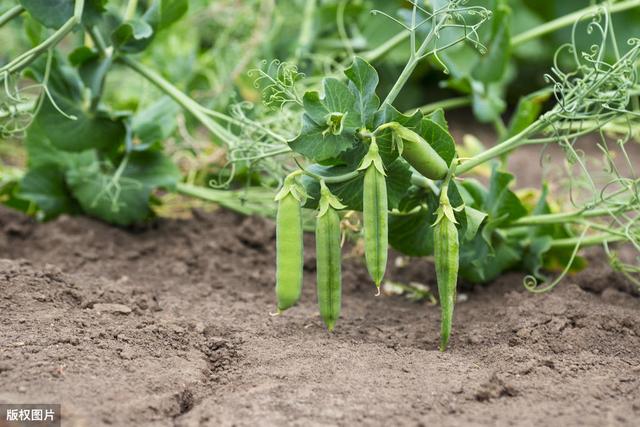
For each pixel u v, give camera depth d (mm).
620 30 8609
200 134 7895
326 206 3725
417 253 4699
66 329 3967
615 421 3227
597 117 4367
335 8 7008
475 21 5645
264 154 4574
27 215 6039
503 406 3418
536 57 9453
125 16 5098
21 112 5266
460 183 4934
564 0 9188
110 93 7648
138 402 3348
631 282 5137
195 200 6473
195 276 5355
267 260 5621
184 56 7230
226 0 7496
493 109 6012
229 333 4281
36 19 4641
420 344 4312
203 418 3307
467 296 5133
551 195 6789
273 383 3578
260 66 4285
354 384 3555
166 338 4082
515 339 4254
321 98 3703
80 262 5367
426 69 8586
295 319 4578
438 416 3279
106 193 5762
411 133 3746
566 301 4586
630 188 4590
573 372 3814
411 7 6023
